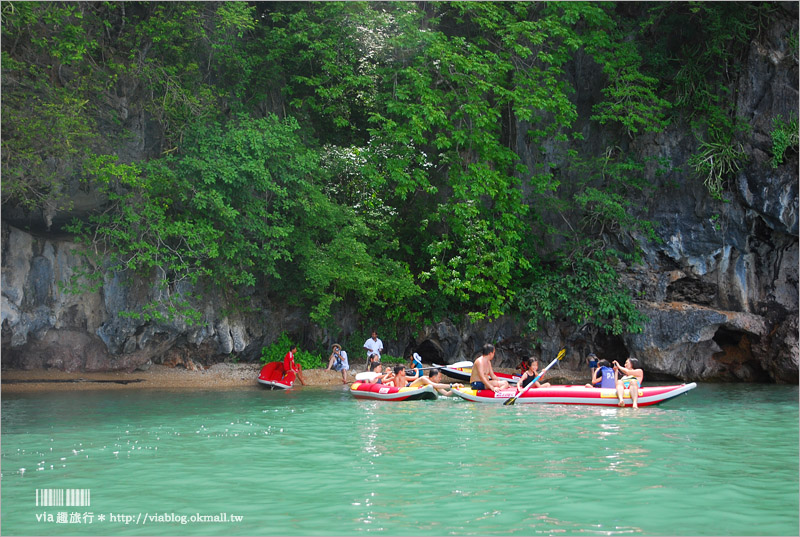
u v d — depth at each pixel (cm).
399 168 1784
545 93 1848
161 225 1457
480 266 1875
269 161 1616
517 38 1844
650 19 1998
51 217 1389
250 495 565
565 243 2058
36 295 1470
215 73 1714
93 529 475
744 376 1888
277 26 1866
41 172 1266
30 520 497
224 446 800
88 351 1605
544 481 612
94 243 1442
